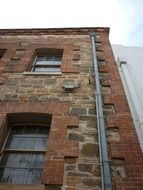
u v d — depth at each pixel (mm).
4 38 11164
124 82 8195
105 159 4824
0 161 5449
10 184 4598
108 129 5703
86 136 5562
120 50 10320
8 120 6383
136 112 6785
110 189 4270
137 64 9336
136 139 5395
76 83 7457
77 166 4863
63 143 5348
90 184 4512
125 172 4699
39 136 6109
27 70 8688
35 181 5031
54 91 7188
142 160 4898
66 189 4434
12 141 6035
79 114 6207
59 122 5930
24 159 5488
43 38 10984
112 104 6496
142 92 7832
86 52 9398
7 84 7695
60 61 9656
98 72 7758
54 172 4711
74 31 11242
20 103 6664
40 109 6387
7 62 8969
